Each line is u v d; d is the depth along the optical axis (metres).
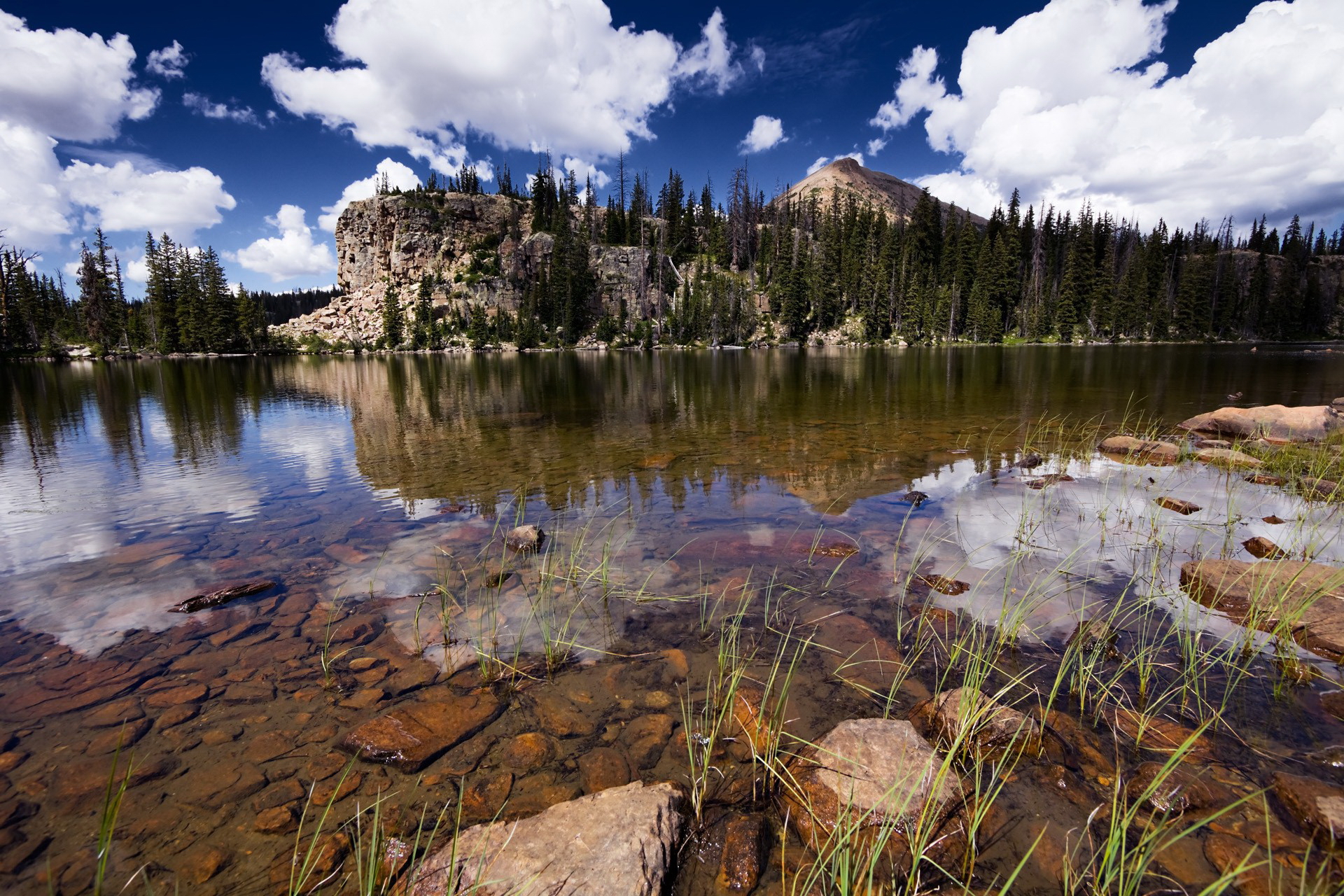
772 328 87.88
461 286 108.94
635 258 106.69
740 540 5.78
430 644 3.95
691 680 3.51
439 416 15.73
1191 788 2.52
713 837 2.39
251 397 22.12
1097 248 95.12
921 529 5.98
